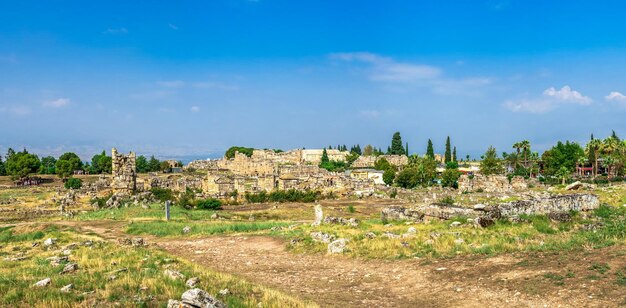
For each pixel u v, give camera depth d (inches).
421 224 1472.7
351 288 855.1
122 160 3383.4
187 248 1438.2
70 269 923.4
